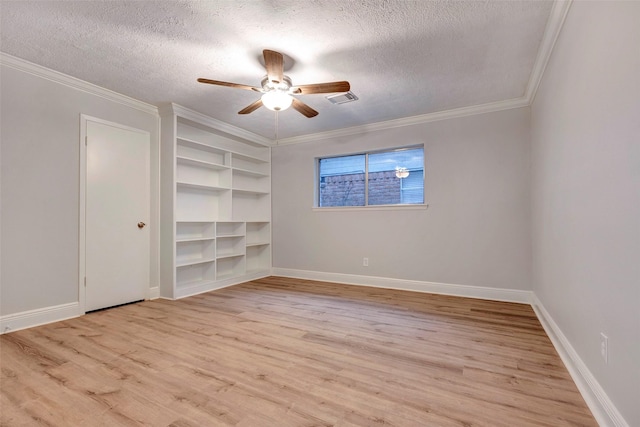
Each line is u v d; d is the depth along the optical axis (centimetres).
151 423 140
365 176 454
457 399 159
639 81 108
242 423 140
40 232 275
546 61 249
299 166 500
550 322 248
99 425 139
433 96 338
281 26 217
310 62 267
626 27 118
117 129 335
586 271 163
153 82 305
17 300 261
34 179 272
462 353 213
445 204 386
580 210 171
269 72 241
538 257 300
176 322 280
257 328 265
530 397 160
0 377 180
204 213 444
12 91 259
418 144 409
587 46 158
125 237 342
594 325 152
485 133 364
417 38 232
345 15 205
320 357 208
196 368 192
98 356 209
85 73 286
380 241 430
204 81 248
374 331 257
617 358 126
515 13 203
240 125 441
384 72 284
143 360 203
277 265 519
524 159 345
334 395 163
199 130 431
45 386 171
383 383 175
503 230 355
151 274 367
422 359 205
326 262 472
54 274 283
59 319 285
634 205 113
